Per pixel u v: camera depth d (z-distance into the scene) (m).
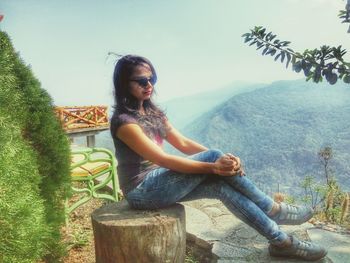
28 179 2.21
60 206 2.88
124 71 2.69
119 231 2.45
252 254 3.22
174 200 2.72
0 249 1.79
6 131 2.16
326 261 3.00
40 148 2.65
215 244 3.46
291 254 2.96
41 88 2.77
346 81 3.24
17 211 1.88
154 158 2.58
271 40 3.53
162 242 2.48
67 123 13.52
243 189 2.72
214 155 2.67
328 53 3.29
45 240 2.50
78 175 4.21
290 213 2.85
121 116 2.65
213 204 4.57
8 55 2.53
